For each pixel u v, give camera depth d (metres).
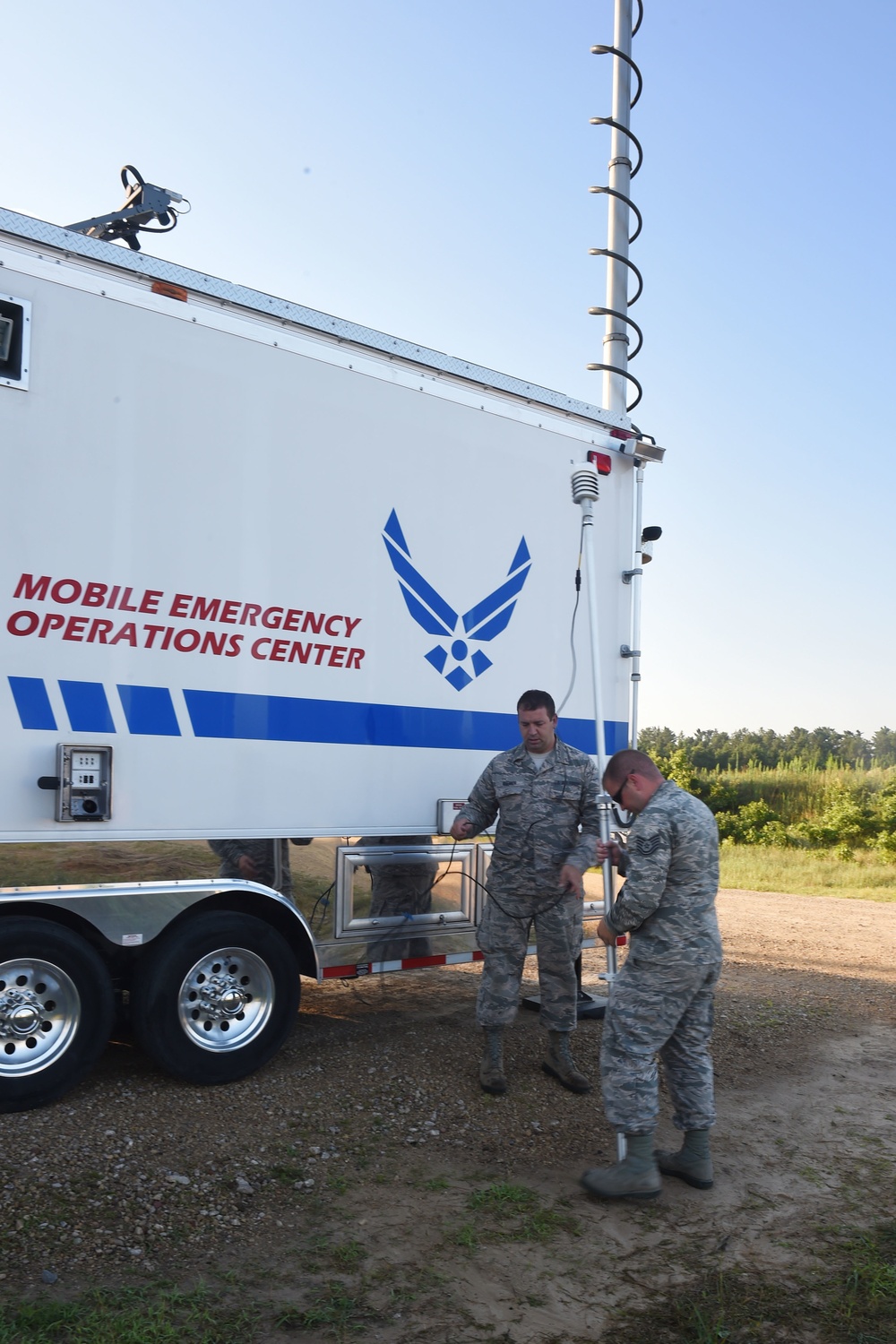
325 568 5.03
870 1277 3.30
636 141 7.99
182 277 4.64
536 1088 4.98
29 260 4.21
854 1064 5.72
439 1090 4.83
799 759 28.25
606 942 3.99
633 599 6.44
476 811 5.02
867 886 14.76
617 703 6.32
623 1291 3.19
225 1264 3.22
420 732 5.39
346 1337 2.87
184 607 4.55
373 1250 3.37
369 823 5.16
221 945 4.61
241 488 4.76
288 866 4.85
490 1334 2.92
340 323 5.17
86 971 4.25
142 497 4.46
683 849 3.81
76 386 4.30
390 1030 5.79
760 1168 4.20
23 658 4.12
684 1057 3.98
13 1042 4.15
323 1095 4.66
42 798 4.15
